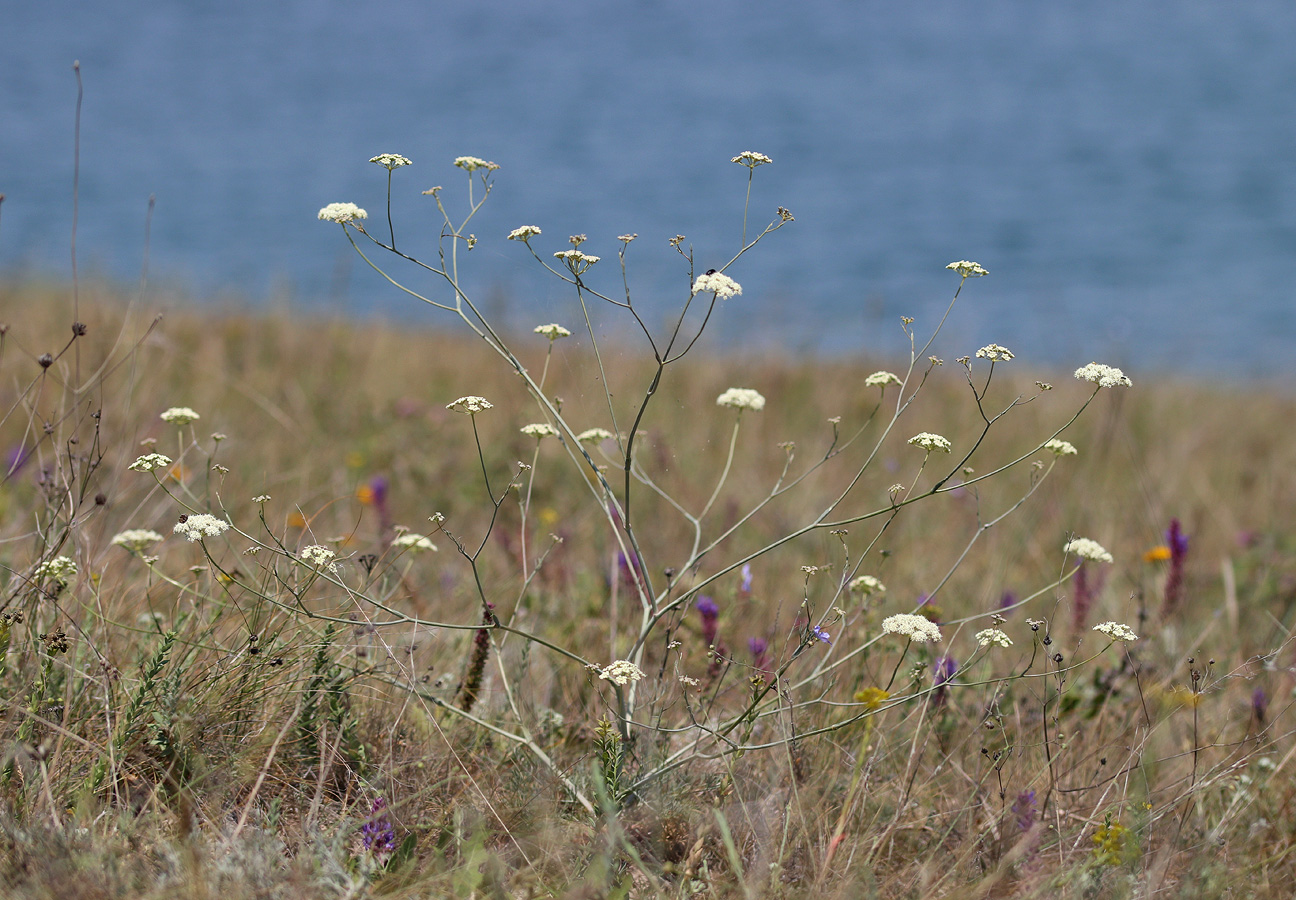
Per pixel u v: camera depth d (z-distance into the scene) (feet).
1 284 39.40
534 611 14.23
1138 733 10.98
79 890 7.42
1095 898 8.63
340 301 36.81
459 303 9.86
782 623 14.42
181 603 11.91
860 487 23.09
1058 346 71.20
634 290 40.65
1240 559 19.92
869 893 8.30
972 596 16.74
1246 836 10.17
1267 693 13.35
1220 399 39.96
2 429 20.93
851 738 11.07
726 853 9.21
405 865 8.40
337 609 11.18
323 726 9.61
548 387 24.50
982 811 10.10
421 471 20.47
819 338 35.91
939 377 35.09
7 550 13.43
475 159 9.98
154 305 34.09
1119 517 21.38
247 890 7.67
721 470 23.13
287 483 18.57
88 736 9.62
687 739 11.04
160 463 9.76
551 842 8.87
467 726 10.68
